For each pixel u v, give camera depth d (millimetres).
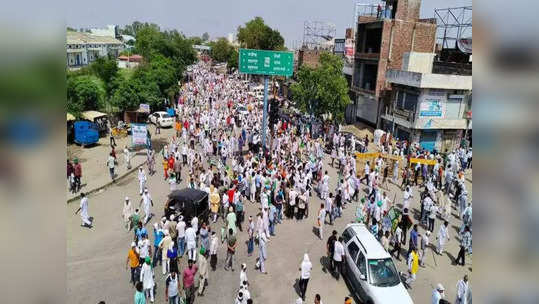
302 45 69688
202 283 13359
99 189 22625
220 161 26016
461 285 12406
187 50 77812
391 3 38906
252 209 20812
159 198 21641
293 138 31375
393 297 12211
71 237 16812
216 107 46375
